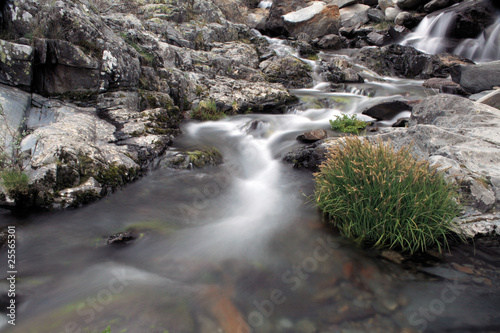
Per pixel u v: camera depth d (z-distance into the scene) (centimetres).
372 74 1438
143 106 761
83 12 703
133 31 945
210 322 260
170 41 1247
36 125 562
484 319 262
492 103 696
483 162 431
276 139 790
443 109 617
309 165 612
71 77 652
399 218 361
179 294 291
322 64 1392
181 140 705
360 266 334
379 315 271
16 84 588
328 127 854
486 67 909
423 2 1916
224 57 1250
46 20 626
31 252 346
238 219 436
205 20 1521
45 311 264
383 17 2052
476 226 374
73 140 494
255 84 1112
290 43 1628
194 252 358
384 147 406
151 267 331
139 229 401
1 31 608
